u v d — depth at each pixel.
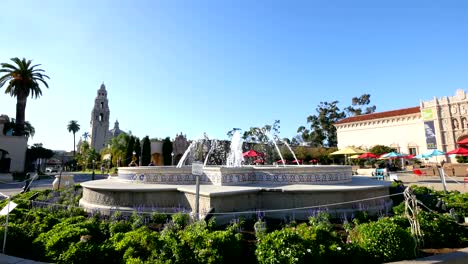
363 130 52.22
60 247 4.64
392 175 19.53
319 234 4.76
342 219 7.55
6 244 5.07
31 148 60.44
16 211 6.89
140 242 4.54
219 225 6.83
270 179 9.65
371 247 4.59
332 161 52.97
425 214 5.85
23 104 40.66
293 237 4.51
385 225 4.86
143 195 8.15
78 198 10.47
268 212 7.77
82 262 4.35
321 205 7.83
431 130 43.12
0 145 39.94
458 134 40.75
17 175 35.75
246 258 4.76
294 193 7.91
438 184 19.22
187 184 9.66
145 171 10.04
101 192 8.56
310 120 70.62
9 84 38.84
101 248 4.53
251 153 24.83
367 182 10.34
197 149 34.03
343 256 4.51
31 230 5.57
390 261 4.45
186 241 4.50
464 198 8.86
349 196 8.16
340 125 55.94
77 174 48.97
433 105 43.41
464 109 40.56
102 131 100.31
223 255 4.45
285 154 48.12
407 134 46.31
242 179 9.54
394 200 9.53
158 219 7.26
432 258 4.41
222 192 7.07
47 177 37.00
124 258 4.35
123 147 52.31
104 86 104.69
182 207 7.96
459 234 5.58
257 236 5.56
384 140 49.09
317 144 69.31
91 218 7.12
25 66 39.62
